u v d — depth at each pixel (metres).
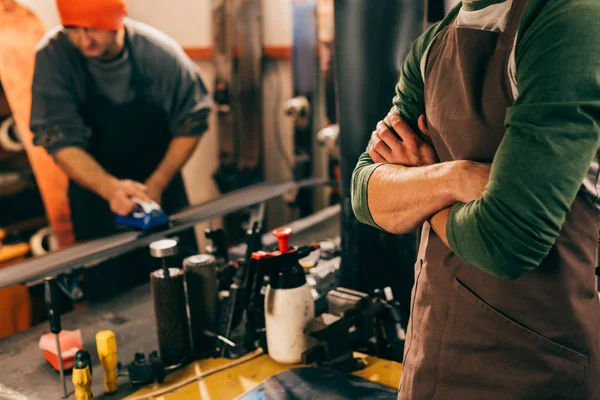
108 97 3.28
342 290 1.69
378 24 1.79
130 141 3.43
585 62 0.73
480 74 0.89
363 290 2.01
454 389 0.96
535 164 0.75
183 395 1.47
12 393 1.53
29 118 3.23
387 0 1.77
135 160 3.48
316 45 3.84
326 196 4.16
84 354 1.44
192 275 1.65
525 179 0.75
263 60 4.17
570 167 0.74
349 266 2.02
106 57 3.15
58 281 1.79
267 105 4.27
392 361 1.61
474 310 0.92
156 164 3.57
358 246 1.98
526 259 0.78
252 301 1.65
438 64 1.00
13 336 1.89
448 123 0.96
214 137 4.34
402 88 1.14
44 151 3.42
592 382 0.90
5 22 3.27
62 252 2.12
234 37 4.00
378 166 1.09
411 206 0.97
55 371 1.65
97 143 3.36
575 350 0.89
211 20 4.11
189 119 3.54
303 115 3.88
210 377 1.55
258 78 4.08
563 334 0.88
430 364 0.98
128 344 1.79
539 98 0.76
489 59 0.88
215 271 1.68
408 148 1.08
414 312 1.05
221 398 1.46
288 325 1.56
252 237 1.83
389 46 1.80
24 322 3.25
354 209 1.13
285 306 1.55
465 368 0.94
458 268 0.95
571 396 0.89
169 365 1.62
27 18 3.36
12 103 3.31
